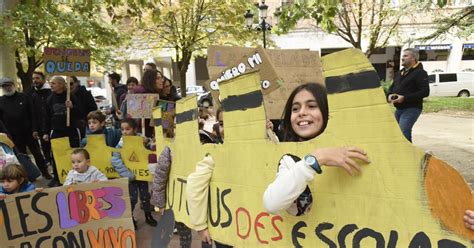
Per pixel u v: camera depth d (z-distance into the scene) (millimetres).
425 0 12406
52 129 6199
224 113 1935
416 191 1306
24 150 6492
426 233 1300
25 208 2824
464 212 1228
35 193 2852
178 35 14484
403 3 14789
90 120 5156
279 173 1540
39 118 6426
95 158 4492
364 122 1370
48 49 5672
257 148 1770
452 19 12523
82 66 5961
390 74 28406
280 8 5707
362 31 17672
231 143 1914
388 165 1346
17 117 6270
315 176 1549
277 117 2938
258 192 1783
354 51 1348
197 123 2221
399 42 19234
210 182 2082
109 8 7699
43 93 6535
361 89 1358
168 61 28062
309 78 3414
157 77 5215
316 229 1572
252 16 13891
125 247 3084
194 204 2066
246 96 1785
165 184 2721
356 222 1451
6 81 6164
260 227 1795
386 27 17812
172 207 2582
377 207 1390
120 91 7293
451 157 7215
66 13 9742
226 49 3205
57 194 2912
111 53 17234
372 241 1418
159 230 2707
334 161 1404
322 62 1435
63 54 5785
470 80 23812
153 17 7668
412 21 19734
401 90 5754
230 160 1935
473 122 12672
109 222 3041
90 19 10180
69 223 2941
